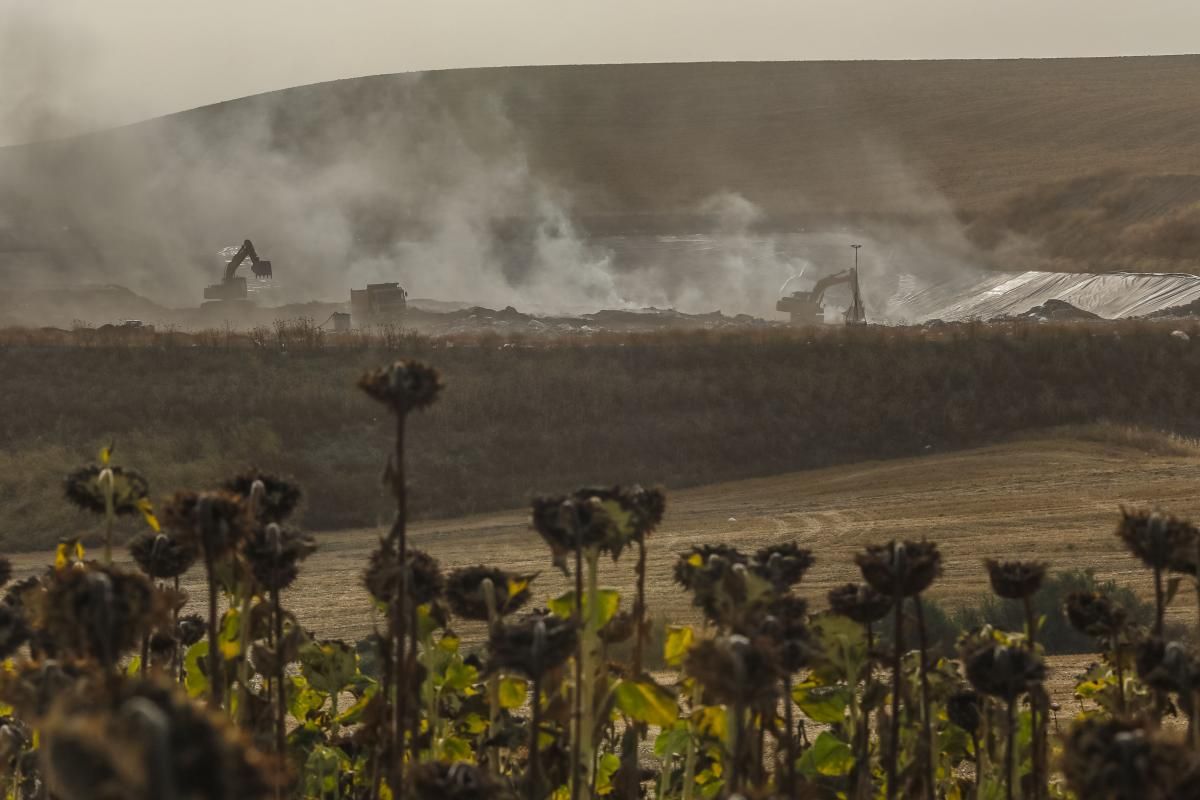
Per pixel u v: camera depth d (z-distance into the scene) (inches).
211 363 6456.7
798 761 589.6
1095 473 4926.2
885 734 567.5
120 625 291.0
